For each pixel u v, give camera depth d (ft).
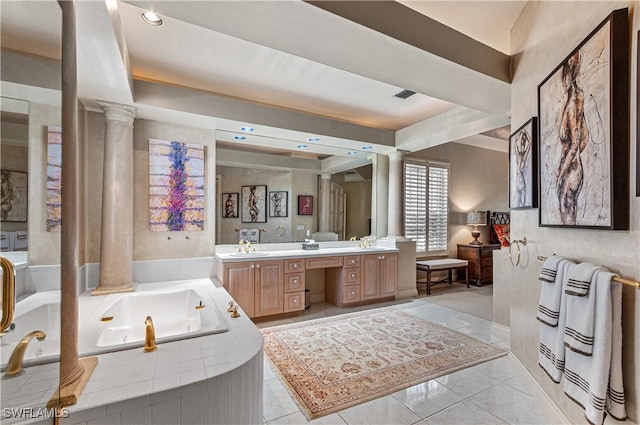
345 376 7.79
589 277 4.44
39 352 3.90
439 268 17.29
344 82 10.28
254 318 12.26
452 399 6.86
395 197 16.48
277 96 11.39
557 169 5.78
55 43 4.62
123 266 9.50
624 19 4.13
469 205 21.09
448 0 6.82
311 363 8.47
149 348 5.50
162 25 7.14
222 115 10.74
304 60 8.84
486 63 7.71
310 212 15.06
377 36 6.18
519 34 7.69
